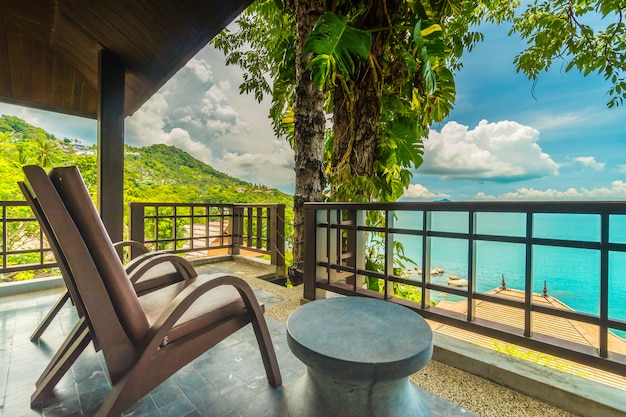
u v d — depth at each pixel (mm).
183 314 1165
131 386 953
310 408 979
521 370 1343
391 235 1978
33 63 3729
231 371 1462
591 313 1222
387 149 3646
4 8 2990
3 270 2869
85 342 1278
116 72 3371
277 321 2113
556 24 4383
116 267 985
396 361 805
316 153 3104
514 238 1419
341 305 1238
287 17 4082
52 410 1170
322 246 2416
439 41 3066
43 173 883
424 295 1760
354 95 3459
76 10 2850
